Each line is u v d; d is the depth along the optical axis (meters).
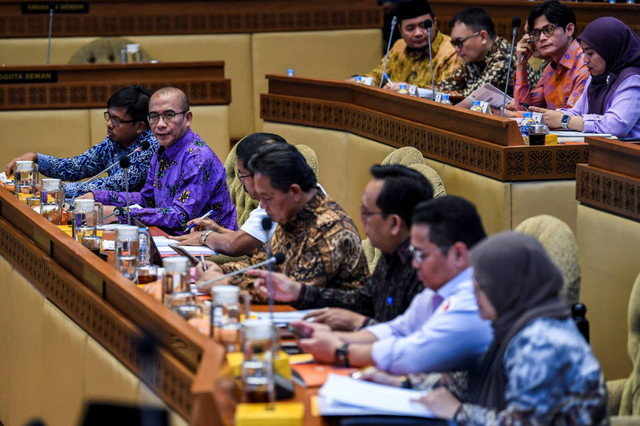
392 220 5.68
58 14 17.30
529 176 8.80
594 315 7.84
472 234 5.00
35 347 7.63
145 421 3.80
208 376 4.28
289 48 17.88
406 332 5.38
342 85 12.47
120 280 6.05
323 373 5.08
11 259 8.42
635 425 5.26
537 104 12.08
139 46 16.56
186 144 10.12
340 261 6.56
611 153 7.64
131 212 9.62
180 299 5.78
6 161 15.07
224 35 17.72
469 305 4.93
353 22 17.97
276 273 6.37
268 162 6.60
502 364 4.49
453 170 9.67
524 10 16.12
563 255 5.91
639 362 5.87
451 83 13.11
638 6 14.56
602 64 10.20
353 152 12.17
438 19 17.45
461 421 4.40
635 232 7.28
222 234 8.64
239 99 17.92
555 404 4.30
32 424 3.44
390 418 4.46
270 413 4.42
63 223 9.16
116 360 5.88
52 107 15.08
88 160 11.85
